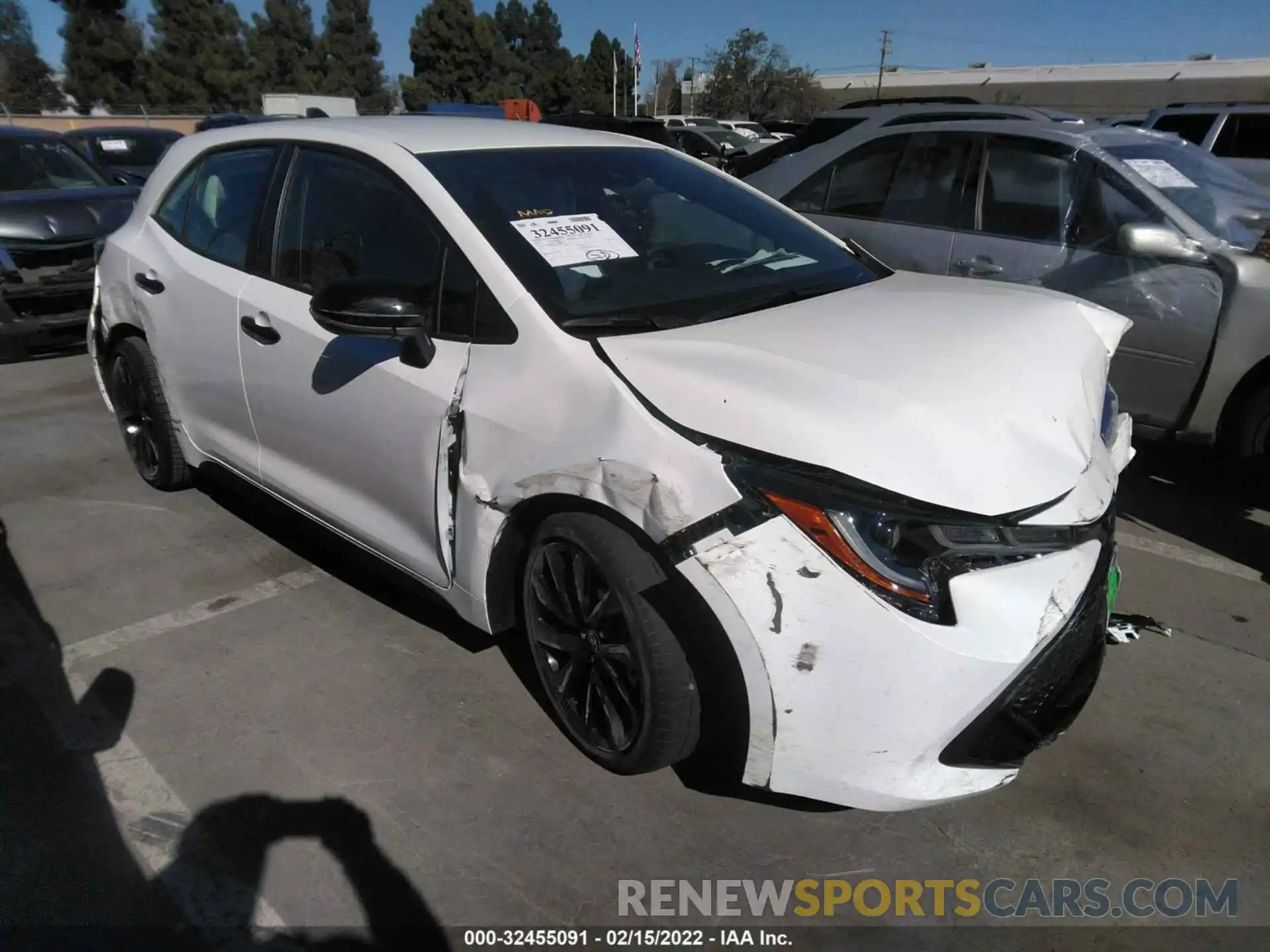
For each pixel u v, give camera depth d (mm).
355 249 2930
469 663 3049
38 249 6363
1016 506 2014
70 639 3197
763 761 2113
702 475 2043
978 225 4785
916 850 2320
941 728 2000
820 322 2521
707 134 22344
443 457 2584
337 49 65250
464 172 2861
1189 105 10805
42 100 54844
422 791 2492
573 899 2174
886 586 1941
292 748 2656
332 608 3387
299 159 3221
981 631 1966
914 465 1995
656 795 2486
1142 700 2881
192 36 53031
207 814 2414
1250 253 4027
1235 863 2279
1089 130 4914
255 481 3525
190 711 2816
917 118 6613
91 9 50062
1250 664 3064
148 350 3984
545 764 2594
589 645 2418
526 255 2621
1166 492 4441
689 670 2229
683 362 2244
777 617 1970
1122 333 2904
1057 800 2477
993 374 2295
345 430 2904
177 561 3732
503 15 78125
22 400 5824
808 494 1965
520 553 2580
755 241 3184
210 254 3518
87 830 2365
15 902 2158
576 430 2262
